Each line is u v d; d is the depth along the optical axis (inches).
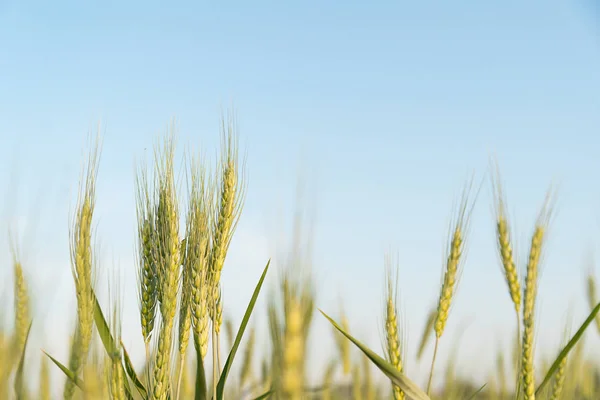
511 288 30.7
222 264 30.8
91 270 28.8
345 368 33.5
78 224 29.1
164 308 29.6
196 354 29.7
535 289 30.6
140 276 30.5
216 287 30.6
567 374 33.2
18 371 27.5
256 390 31.3
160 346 29.4
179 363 30.8
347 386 33.4
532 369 30.0
